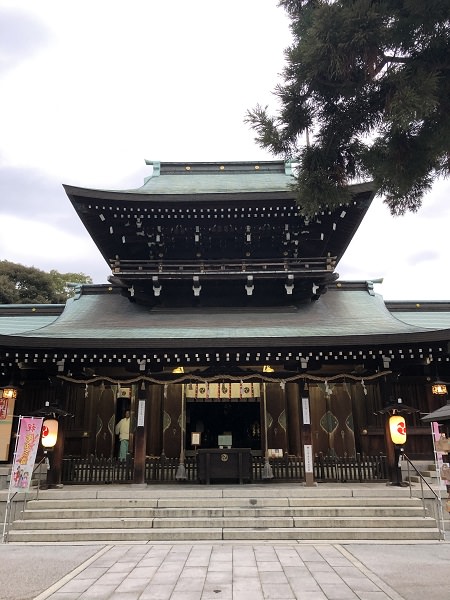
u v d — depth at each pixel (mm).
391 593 7535
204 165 28500
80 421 19406
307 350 16906
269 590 7742
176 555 10297
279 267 22531
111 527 12602
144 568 9219
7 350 16453
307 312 22156
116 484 16734
